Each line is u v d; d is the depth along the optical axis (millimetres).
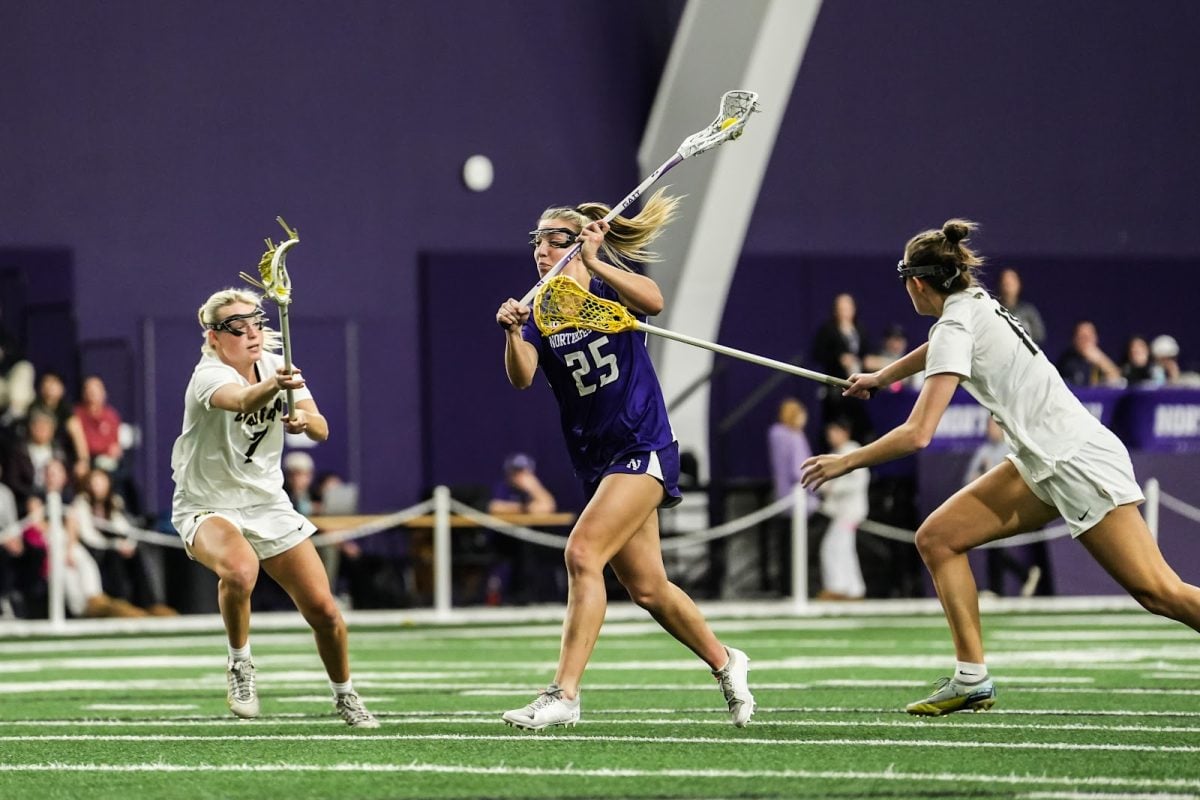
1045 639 28703
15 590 37344
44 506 37469
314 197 47688
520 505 42594
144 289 46188
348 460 47562
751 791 11359
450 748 14047
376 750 14031
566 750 13766
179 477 16672
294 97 47656
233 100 47062
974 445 39875
